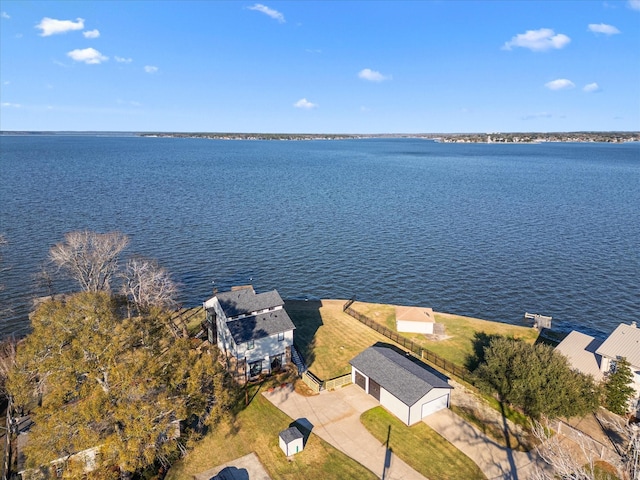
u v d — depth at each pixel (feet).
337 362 167.12
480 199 481.87
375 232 349.41
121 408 93.86
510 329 196.95
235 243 317.01
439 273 269.44
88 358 102.58
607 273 267.39
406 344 179.93
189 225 357.20
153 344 112.98
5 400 143.95
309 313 209.67
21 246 288.30
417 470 113.91
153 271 211.82
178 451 118.93
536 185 579.89
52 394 97.71
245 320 161.89
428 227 364.58
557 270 272.51
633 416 133.08
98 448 99.09
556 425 129.70
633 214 406.00
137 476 110.11
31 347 107.76
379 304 221.66
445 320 204.74
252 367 156.97
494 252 304.09
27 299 220.23
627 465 86.48
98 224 346.54
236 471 113.80
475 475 111.96
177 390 106.73
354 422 132.67
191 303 224.33
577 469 77.71
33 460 94.22
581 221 382.01
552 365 131.44
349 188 555.28
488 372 142.41
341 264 282.77
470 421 132.98
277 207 433.07
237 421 132.98
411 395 131.23
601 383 135.95
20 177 558.15
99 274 201.57
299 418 134.51
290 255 296.71
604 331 204.85
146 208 407.03
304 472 113.29
